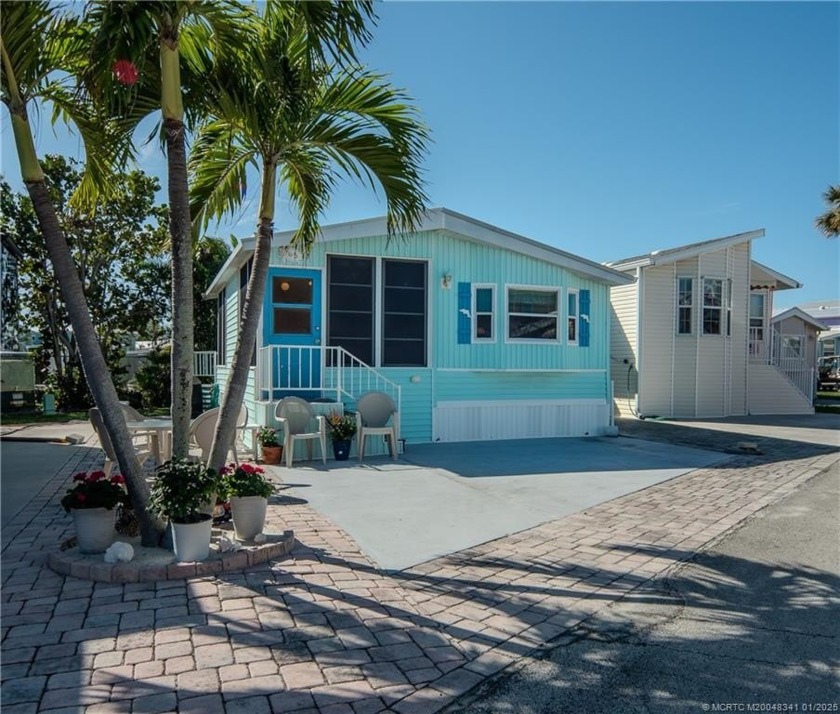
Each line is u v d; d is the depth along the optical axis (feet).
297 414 27.50
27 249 62.49
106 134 14.88
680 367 54.70
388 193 17.03
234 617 10.99
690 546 16.30
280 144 15.70
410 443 34.78
